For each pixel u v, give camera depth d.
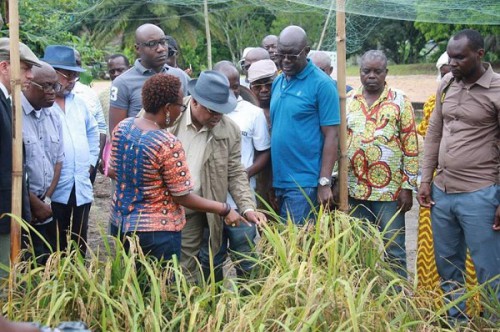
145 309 3.89
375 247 4.57
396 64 33.34
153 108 4.24
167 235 4.32
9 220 4.32
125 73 5.81
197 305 3.70
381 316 3.76
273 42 7.65
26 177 4.68
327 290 3.81
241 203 4.96
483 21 9.03
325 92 5.20
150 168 4.20
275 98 5.41
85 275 3.90
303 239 4.41
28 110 4.96
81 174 5.59
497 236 4.91
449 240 5.12
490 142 4.86
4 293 4.04
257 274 4.68
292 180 5.32
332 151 5.23
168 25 23.09
